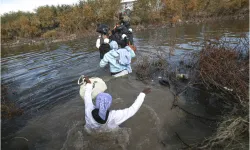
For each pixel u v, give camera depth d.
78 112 4.00
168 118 3.68
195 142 3.08
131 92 4.61
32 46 14.20
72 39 15.41
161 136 3.21
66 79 5.98
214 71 4.60
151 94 4.47
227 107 3.95
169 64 6.52
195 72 5.46
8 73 7.39
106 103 2.80
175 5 21.45
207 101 4.26
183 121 3.62
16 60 9.59
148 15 20.80
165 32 14.17
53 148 3.11
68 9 20.92
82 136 3.15
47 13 20.22
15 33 20.11
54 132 3.50
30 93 5.36
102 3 20.48
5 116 4.31
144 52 8.12
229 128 2.92
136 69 6.09
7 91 5.65
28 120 4.08
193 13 22.03
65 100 4.71
